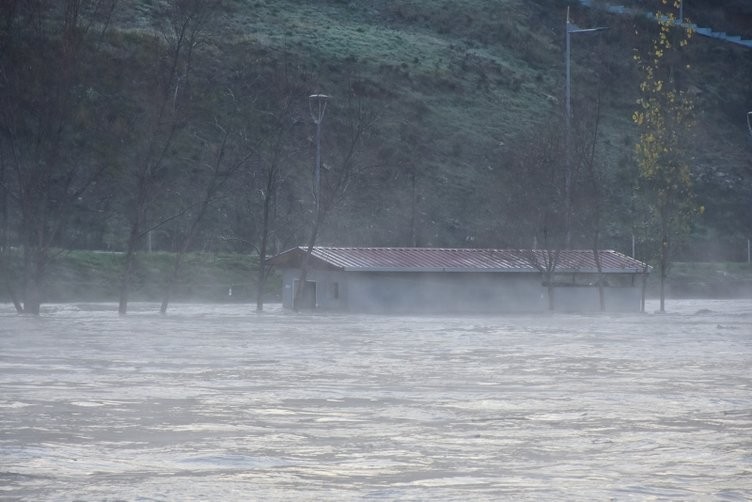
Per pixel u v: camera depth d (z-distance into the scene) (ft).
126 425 138.72
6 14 493.77
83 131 525.34
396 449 120.98
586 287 582.76
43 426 137.59
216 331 361.30
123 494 95.86
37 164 484.74
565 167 595.06
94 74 555.28
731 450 120.37
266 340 316.60
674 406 159.74
